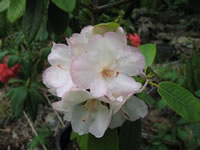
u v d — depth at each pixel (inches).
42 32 21.0
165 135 25.0
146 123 29.9
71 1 11.0
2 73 26.8
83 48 10.7
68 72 11.2
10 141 28.5
